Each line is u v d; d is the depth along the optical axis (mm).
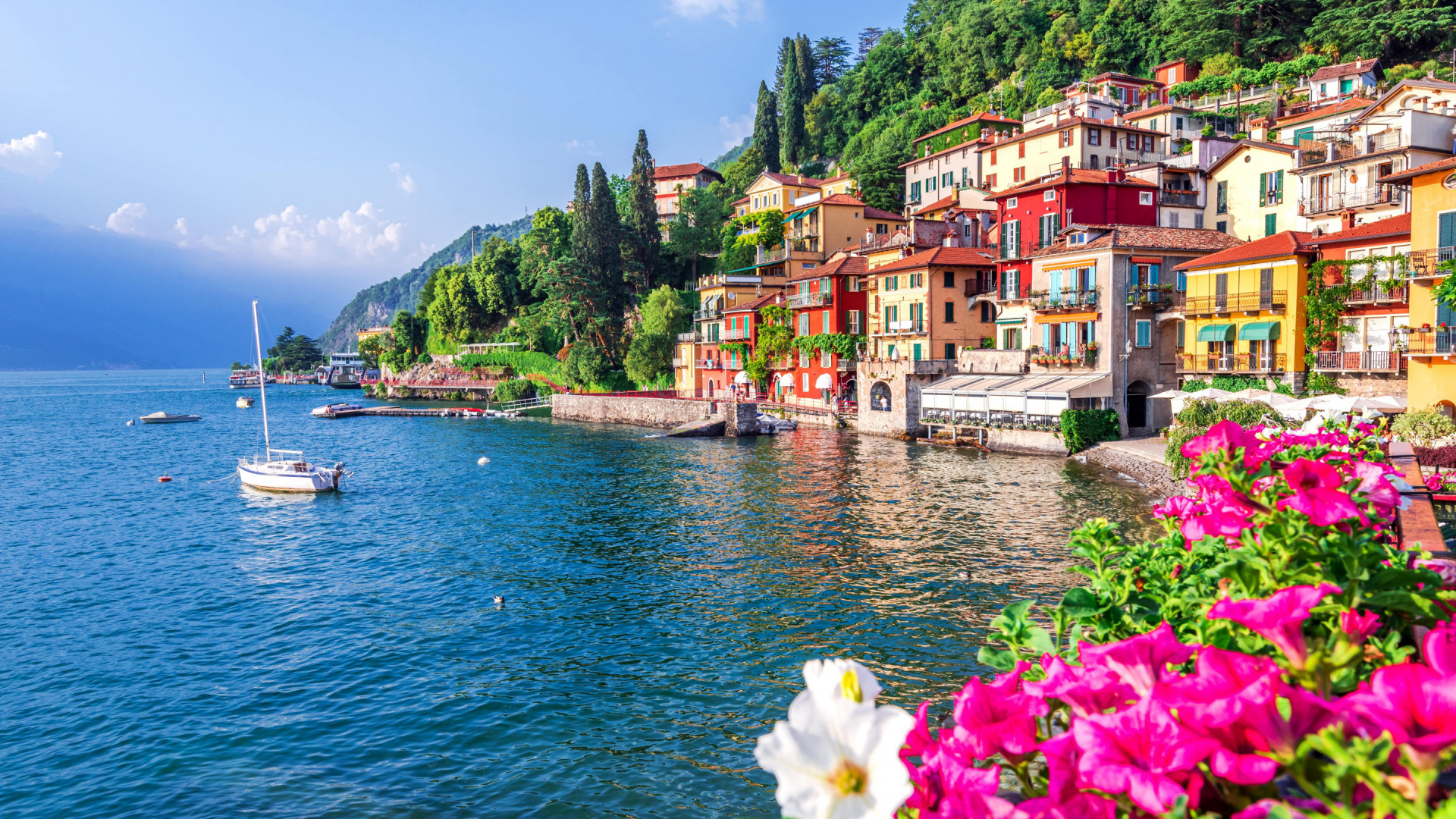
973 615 25547
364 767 18156
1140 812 2377
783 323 93438
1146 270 59312
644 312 123688
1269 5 112188
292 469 57750
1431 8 96688
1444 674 2111
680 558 34281
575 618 27188
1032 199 68875
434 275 187250
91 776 18203
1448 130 55469
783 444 73562
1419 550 4258
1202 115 96000
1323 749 2016
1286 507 3219
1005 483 48219
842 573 30703
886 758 1895
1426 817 1889
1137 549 4664
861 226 111500
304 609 29594
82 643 26688
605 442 81750
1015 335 70438
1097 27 131750
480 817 16094
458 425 110438
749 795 16531
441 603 29609
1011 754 2744
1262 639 2990
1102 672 2732
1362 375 47469
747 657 23219
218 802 16953
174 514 49531
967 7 156875
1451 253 37312
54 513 50688
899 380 73812
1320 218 60938
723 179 175250
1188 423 41156
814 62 193875
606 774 17484
